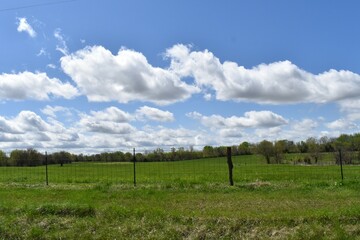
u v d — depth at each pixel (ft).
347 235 37.73
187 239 38.52
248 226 40.45
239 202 56.29
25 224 43.11
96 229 41.57
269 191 66.03
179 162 208.54
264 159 257.55
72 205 47.55
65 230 41.68
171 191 67.67
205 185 72.33
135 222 42.52
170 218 43.11
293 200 57.06
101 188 72.28
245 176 99.19
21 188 74.43
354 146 247.50
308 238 37.24
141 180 87.25
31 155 169.17
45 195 65.05
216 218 41.88
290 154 260.42
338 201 55.52
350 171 125.08
